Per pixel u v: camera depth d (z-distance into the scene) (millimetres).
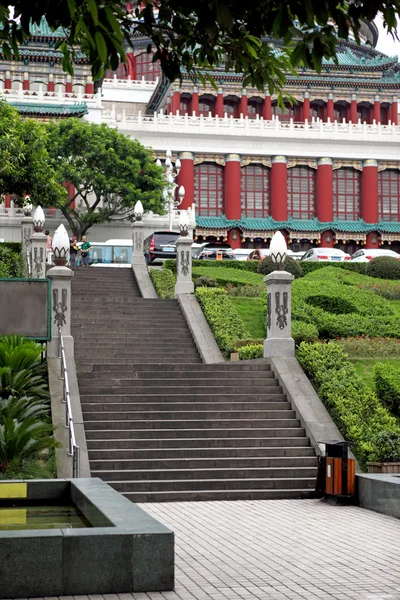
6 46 7715
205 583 9375
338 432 18312
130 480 16562
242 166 75375
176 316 29047
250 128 74688
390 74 84688
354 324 28172
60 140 56406
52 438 16156
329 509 14914
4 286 21688
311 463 17578
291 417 19297
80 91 68750
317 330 27062
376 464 16734
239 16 7379
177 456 17484
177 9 7293
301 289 31297
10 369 18609
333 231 76000
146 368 21719
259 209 75812
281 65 8602
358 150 76812
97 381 20406
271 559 10711
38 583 8648
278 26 6801
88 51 7926
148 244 45469
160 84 79500
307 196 76812
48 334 21672
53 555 8703
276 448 17875
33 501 12523
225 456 17656
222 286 35125
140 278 33938
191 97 79562
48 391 19469
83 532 8898
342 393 19562
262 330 29578
